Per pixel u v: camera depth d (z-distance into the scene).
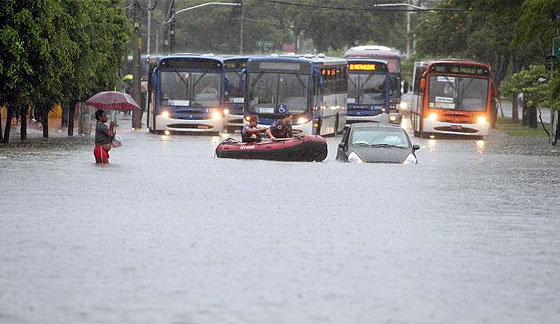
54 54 90.44
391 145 75.25
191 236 38.25
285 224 41.94
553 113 115.12
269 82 114.06
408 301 28.34
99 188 55.34
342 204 49.62
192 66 122.19
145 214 44.47
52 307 27.06
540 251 36.62
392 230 40.91
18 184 57.00
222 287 29.62
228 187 56.88
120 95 82.31
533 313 27.33
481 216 46.19
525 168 75.94
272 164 73.19
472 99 128.38
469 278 31.58
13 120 142.00
